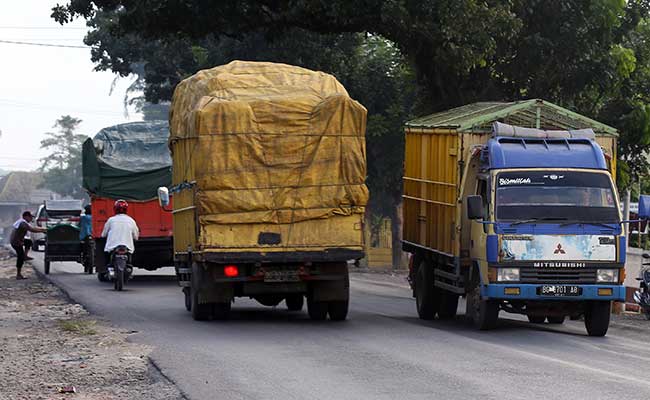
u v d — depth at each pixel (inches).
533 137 978.1
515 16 1547.7
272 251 949.8
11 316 1095.6
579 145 972.6
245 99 962.7
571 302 944.9
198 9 1663.4
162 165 1574.8
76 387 639.1
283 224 952.9
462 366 706.2
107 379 666.2
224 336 885.8
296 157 955.3
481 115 1061.8
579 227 920.3
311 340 856.3
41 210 3002.0
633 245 1576.0
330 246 958.4
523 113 1048.2
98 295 1362.0
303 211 953.5
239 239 945.5
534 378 655.1
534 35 1612.9
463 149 1010.7
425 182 1141.7
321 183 957.2
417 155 1189.1
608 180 943.0
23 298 1353.3
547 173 940.0
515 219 920.3
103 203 1584.6
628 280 1261.1
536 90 1702.8
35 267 2190.0
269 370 685.9
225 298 990.4
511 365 714.2
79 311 1144.2
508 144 966.4
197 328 951.6
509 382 637.9
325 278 978.7
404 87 2352.4
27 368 712.4
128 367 713.0
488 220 927.7
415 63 1720.0
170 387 630.5
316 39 2283.5
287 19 1676.9
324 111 959.0
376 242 3398.1
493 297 915.4
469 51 1515.7
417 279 1150.3
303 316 1083.3
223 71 1018.1
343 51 2365.9
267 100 954.7
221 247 941.2
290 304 1150.3
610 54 1647.4
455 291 1016.2
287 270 969.5
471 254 984.3
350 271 2375.7
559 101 1721.2
